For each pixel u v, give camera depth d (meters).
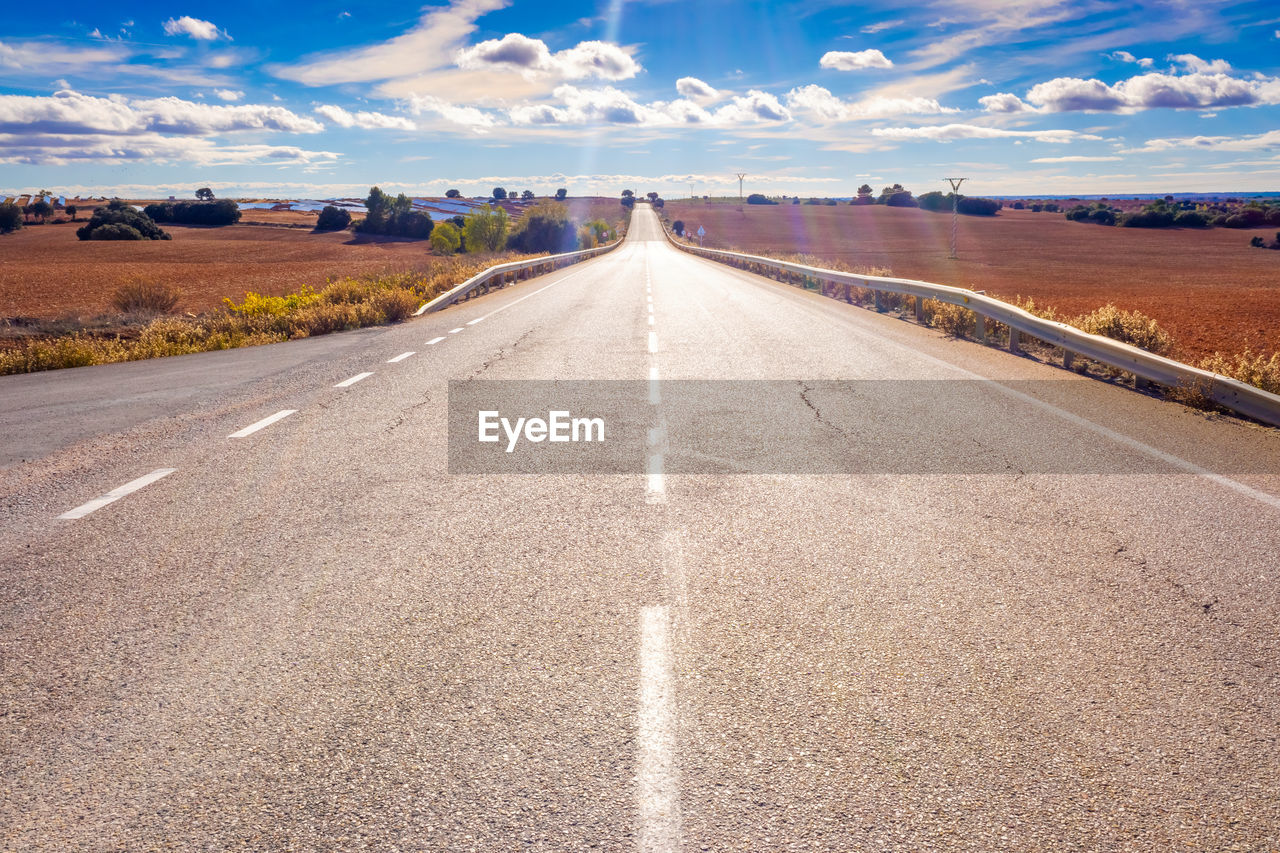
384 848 2.02
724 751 2.40
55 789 2.24
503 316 17.00
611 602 3.41
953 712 2.60
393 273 35.47
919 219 171.38
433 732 2.49
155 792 2.23
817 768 2.32
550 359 10.66
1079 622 3.22
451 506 4.71
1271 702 2.66
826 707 2.62
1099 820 2.12
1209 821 2.12
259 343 14.68
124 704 2.66
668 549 4.02
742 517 4.50
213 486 5.14
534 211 97.94
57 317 23.19
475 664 2.90
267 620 3.25
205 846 2.02
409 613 3.30
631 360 10.51
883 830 2.08
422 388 8.63
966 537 4.17
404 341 13.01
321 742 2.45
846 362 10.26
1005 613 3.30
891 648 3.01
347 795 2.21
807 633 3.12
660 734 2.48
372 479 5.28
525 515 4.55
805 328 14.12
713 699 2.67
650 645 3.03
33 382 10.12
